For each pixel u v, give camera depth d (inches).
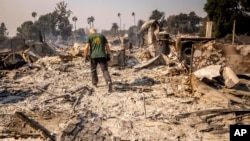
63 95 294.0
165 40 557.0
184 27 3678.6
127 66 515.8
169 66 471.8
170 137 196.7
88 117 229.9
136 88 332.8
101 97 297.7
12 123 213.5
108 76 322.3
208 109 248.1
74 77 407.2
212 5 1804.9
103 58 330.3
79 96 297.6
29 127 207.6
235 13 1737.2
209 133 205.6
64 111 248.2
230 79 302.8
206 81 305.6
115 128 211.8
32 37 4630.9
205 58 375.6
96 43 330.3
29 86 343.9
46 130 202.8
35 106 264.2
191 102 276.5
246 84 317.7
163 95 304.2
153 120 230.2
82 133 195.2
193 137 197.8
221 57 372.2
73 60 585.0
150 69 477.4
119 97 297.3
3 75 414.3
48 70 465.1
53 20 4697.3
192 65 379.9
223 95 277.0
